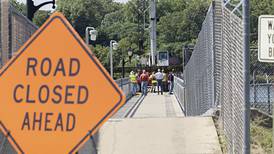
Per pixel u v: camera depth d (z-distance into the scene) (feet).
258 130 76.48
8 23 50.60
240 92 56.54
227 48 71.26
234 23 62.54
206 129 81.97
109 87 38.09
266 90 99.50
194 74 131.44
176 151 73.51
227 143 70.74
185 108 156.35
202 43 107.96
